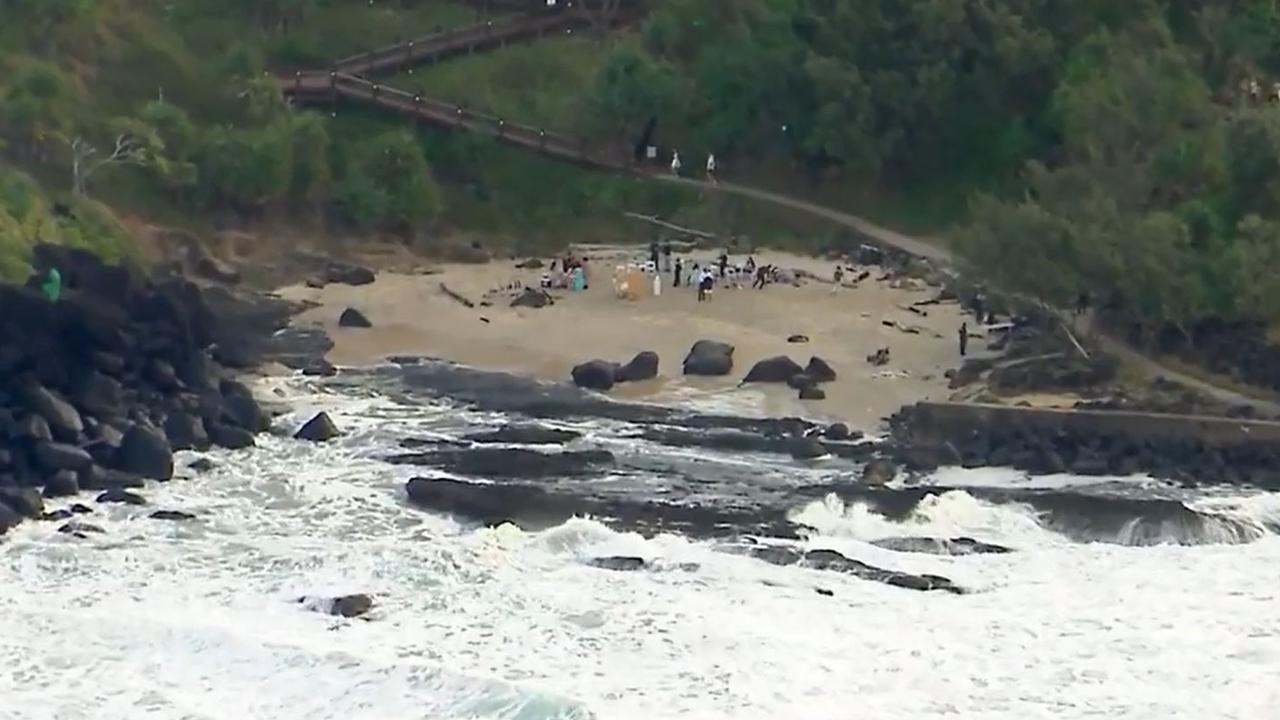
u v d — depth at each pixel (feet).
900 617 609.42
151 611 598.75
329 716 535.19
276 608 607.37
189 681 553.64
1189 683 564.30
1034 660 578.66
